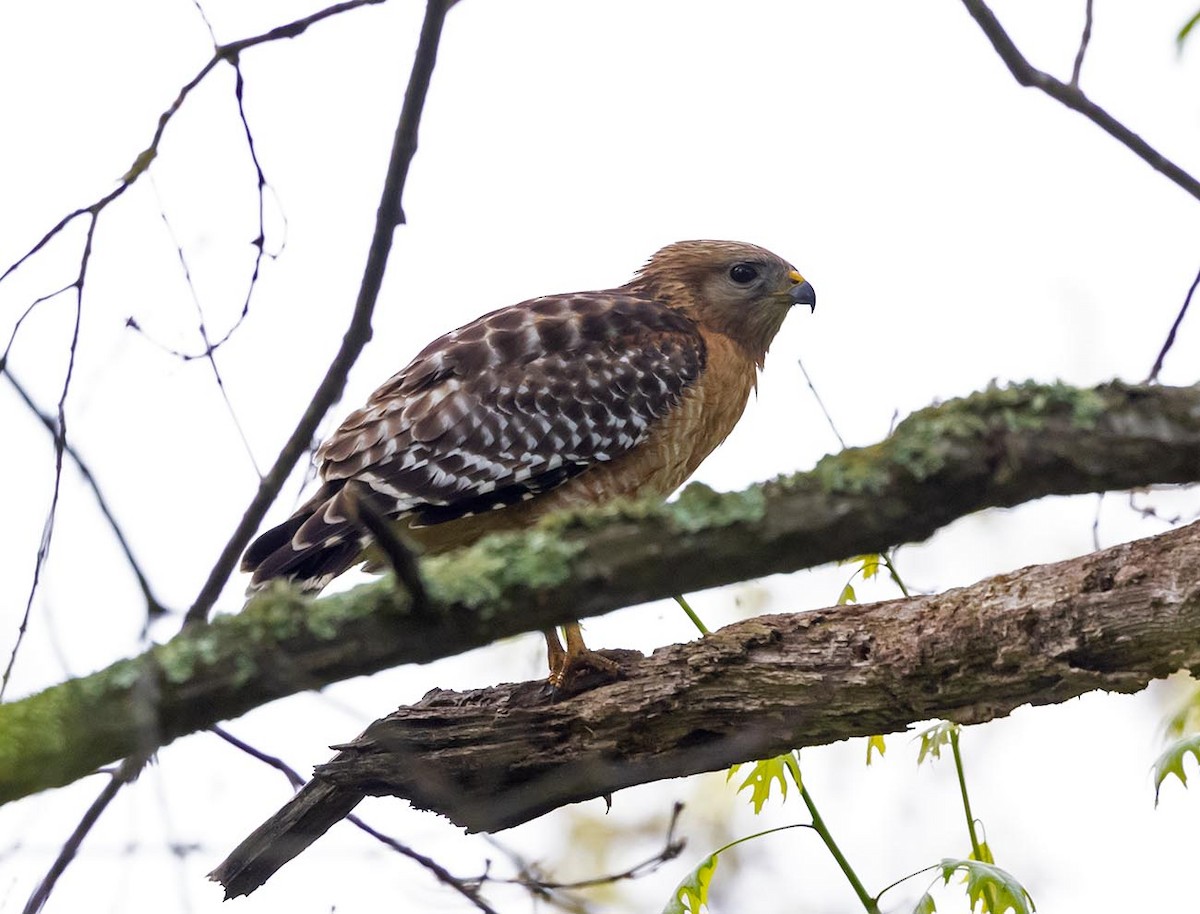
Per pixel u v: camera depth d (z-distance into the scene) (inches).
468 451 473.4
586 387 488.1
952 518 255.8
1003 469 248.8
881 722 366.0
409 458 469.1
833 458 259.4
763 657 370.3
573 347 494.6
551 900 392.2
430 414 474.6
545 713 385.4
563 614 271.7
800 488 259.0
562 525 273.0
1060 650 333.7
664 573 265.7
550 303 515.8
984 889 356.2
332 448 477.1
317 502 463.8
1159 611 321.7
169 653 263.9
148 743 243.6
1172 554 324.2
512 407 480.1
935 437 251.6
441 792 379.2
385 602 269.3
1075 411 246.7
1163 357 306.0
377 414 479.5
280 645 267.3
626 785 388.5
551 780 386.9
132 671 259.0
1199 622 317.7
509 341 493.0
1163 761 357.1
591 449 485.7
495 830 394.9
